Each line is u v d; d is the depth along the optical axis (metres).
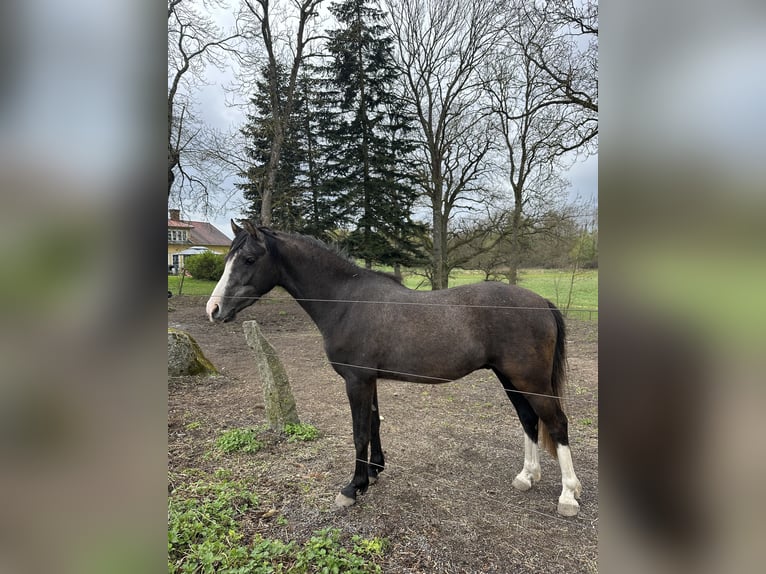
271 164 10.90
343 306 2.62
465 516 2.39
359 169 13.84
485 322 2.46
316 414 4.16
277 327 9.46
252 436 3.41
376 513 2.41
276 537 2.18
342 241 13.41
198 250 17.02
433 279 12.53
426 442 3.50
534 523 2.32
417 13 11.87
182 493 2.55
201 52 9.87
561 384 2.61
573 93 8.86
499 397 4.82
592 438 3.55
